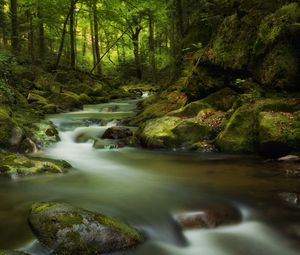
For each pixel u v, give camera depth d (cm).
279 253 515
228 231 572
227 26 1304
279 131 936
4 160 838
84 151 1115
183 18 2367
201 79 1326
